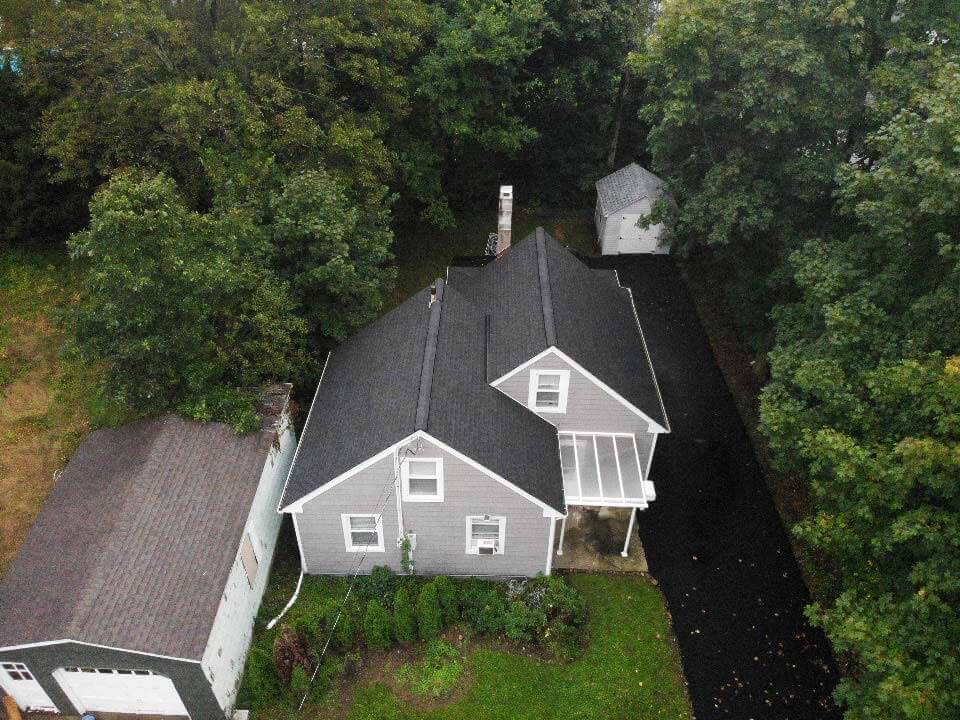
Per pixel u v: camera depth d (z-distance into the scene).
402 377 18.73
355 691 16.12
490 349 20.34
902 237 15.67
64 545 15.30
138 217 15.71
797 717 16.09
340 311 21.72
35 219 25.48
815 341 18.06
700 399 26.00
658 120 31.98
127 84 22.47
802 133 23.45
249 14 21.98
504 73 29.78
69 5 22.69
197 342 17.75
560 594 17.89
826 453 14.16
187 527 15.81
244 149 22.45
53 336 23.14
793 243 23.42
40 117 24.41
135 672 14.50
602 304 23.47
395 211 32.75
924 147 15.03
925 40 21.30
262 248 19.75
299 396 22.25
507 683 16.38
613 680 16.58
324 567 18.72
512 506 17.34
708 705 16.27
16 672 14.37
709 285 32.06
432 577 18.91
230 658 15.70
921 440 12.41
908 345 14.56
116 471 16.98
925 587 11.96
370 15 25.00
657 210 27.81
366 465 16.53
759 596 18.81
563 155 37.75
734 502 21.72
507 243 27.86
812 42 21.28
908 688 11.30
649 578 19.17
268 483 18.31
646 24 35.62
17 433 20.22
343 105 26.09
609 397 19.39
